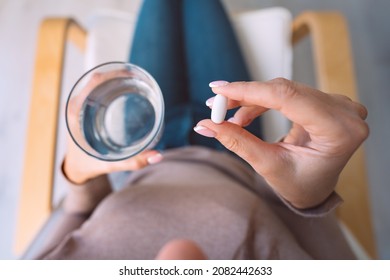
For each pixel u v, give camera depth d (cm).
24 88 120
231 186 50
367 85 109
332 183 35
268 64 84
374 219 101
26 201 70
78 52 118
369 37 113
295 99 27
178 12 81
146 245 43
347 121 27
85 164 46
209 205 46
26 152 72
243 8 119
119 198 49
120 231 45
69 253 44
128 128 46
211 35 79
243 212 44
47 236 57
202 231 43
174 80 77
